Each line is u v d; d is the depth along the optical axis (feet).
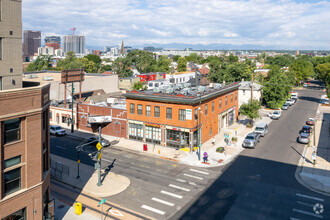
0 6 64.85
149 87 287.07
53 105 199.52
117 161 122.93
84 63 429.79
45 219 72.79
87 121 175.52
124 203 85.40
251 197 88.22
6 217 60.70
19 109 61.00
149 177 105.09
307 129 166.91
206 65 553.64
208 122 152.46
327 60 549.54
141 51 471.62
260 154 131.34
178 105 134.10
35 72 275.80
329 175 106.01
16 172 62.90
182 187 96.17
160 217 76.95
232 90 189.57
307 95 335.26
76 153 134.31
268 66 476.95
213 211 79.77
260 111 238.07
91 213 79.61
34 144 65.31
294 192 91.86
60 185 99.09
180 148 137.08
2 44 65.98
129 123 154.51
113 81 281.13
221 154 130.93
